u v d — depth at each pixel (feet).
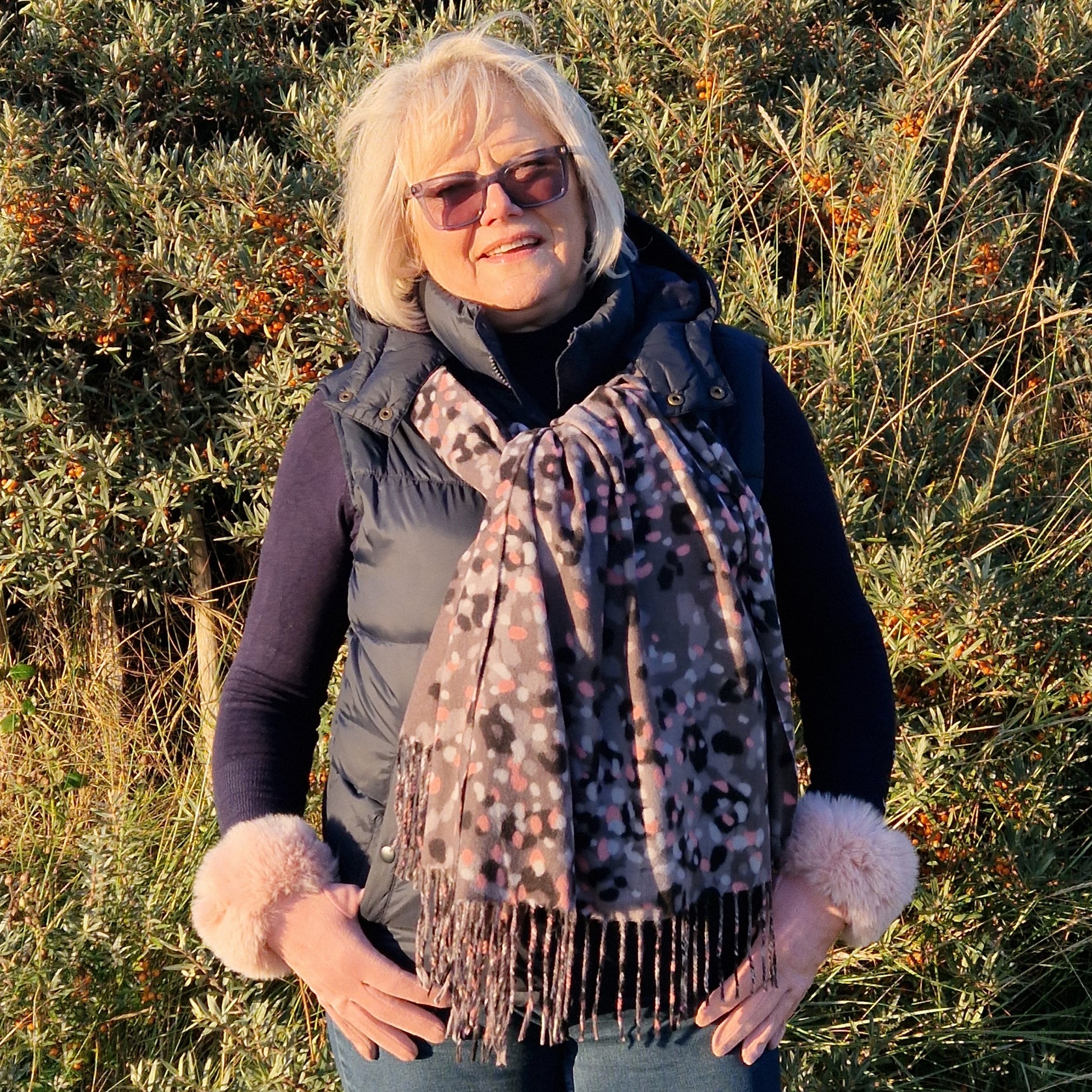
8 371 9.59
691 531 4.44
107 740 9.76
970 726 8.25
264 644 4.87
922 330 9.27
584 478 4.40
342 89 10.12
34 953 7.70
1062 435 9.61
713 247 9.27
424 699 4.43
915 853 4.75
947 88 9.17
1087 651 8.46
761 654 4.47
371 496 4.63
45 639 10.25
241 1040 7.23
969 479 8.84
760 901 4.46
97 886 7.95
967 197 10.01
